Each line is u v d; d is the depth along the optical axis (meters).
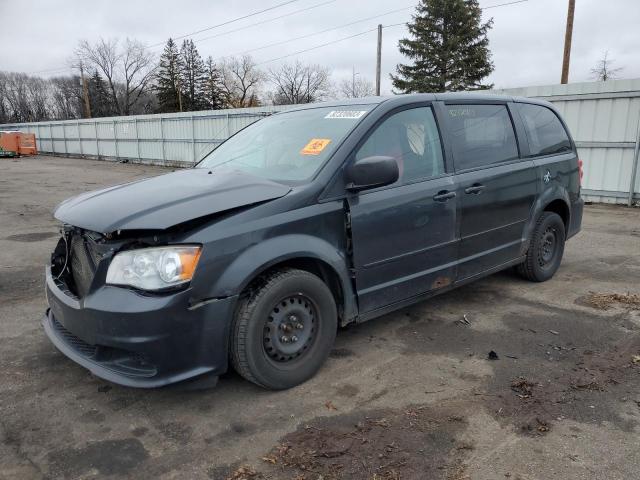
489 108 4.53
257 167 3.68
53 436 2.74
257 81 72.62
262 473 2.43
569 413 2.89
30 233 8.38
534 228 4.95
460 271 4.17
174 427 2.82
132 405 3.05
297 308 3.15
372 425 2.80
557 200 5.20
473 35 43.31
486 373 3.38
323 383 3.27
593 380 3.26
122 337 2.67
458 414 2.89
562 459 2.49
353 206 3.34
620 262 6.27
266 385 3.07
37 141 38.84
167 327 2.66
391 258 3.59
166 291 2.67
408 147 3.76
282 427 2.80
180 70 73.88
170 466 2.50
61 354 3.74
